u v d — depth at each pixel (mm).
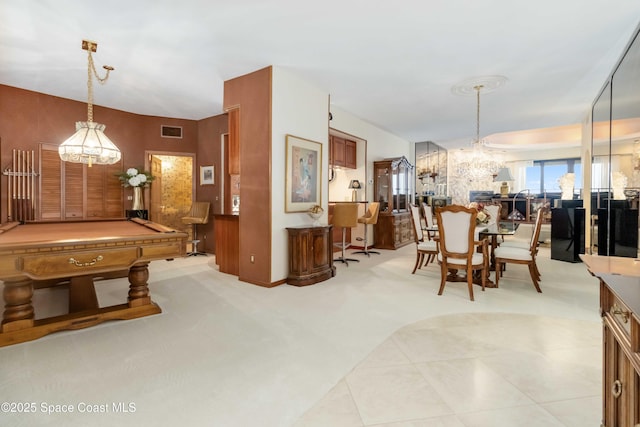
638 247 3242
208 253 6504
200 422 1598
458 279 4254
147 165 6176
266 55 3645
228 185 6195
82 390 1852
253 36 3211
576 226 5566
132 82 4484
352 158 6785
